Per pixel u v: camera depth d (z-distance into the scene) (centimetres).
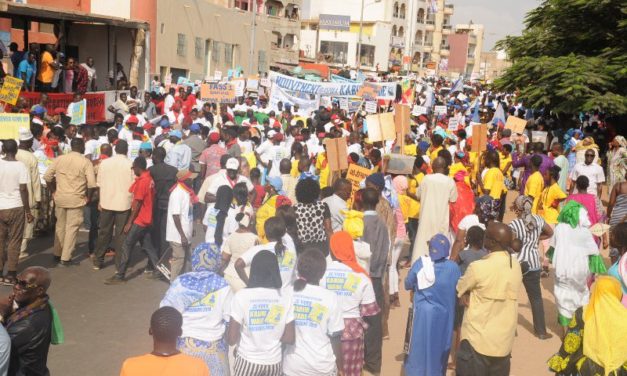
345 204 782
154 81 2614
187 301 504
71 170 988
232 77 2811
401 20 10288
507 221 1595
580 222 794
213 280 514
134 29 2341
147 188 934
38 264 1009
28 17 1895
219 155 1278
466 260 673
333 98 2786
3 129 1018
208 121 1761
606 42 2525
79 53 2389
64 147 1233
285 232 614
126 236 940
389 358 736
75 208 998
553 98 2303
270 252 489
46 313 472
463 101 3731
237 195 790
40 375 475
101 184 988
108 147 1041
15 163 890
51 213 1191
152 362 367
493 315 572
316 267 502
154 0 2992
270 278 480
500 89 2562
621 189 995
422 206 910
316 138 1492
